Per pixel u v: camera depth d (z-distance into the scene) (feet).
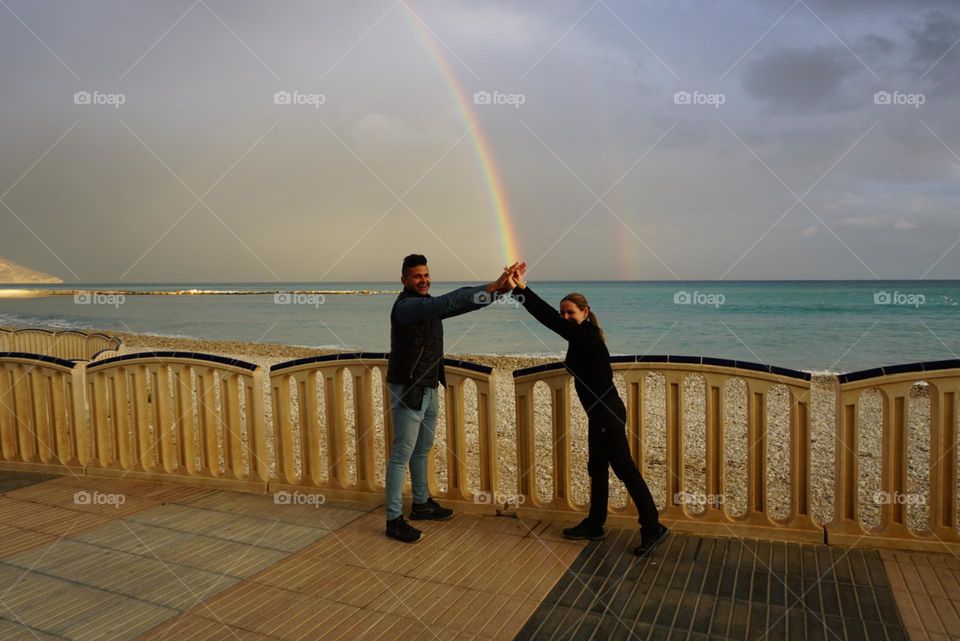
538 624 9.43
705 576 10.89
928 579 10.50
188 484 17.26
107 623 9.68
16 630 9.48
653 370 13.16
